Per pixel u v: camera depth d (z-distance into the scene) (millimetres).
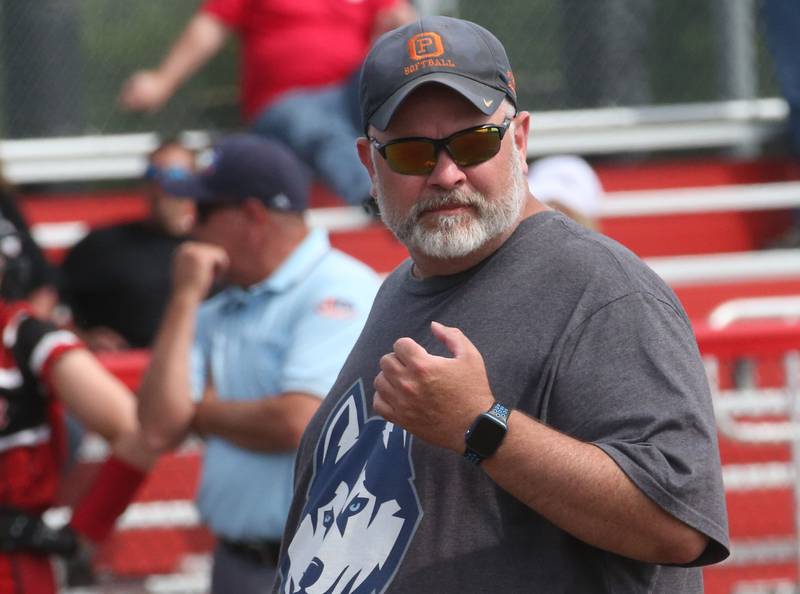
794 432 17141
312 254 13258
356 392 8516
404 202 7926
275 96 23844
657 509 7008
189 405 13094
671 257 26531
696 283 24656
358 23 23938
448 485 7688
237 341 13266
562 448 7059
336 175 23328
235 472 13156
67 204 26250
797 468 17297
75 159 26484
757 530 17875
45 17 26281
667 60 27453
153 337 20625
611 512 7000
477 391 7180
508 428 7078
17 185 26547
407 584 7629
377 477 7988
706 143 27531
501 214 7863
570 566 7484
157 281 20688
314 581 8062
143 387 13148
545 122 27188
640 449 7070
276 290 13102
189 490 17359
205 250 13250
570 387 7422
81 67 26516
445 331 7316
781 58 26391
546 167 17219
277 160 13250
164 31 26672
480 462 7168
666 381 7262
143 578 17250
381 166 8062
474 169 7805
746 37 27391
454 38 7910
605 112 27266
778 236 26719
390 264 24484
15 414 12875
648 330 7402
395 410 7254
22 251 16406
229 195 13109
